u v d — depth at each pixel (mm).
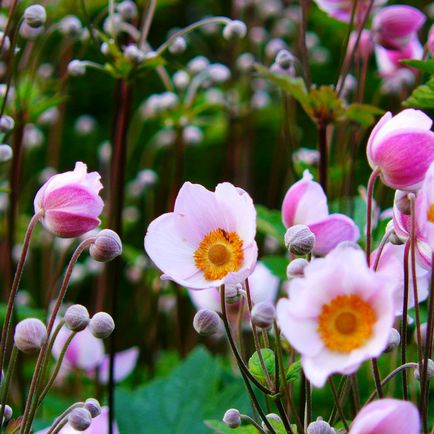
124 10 1397
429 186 918
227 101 2064
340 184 1371
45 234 1864
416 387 1169
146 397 1191
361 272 875
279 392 938
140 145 2883
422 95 1088
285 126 1284
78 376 1438
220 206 952
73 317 929
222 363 1623
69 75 1419
